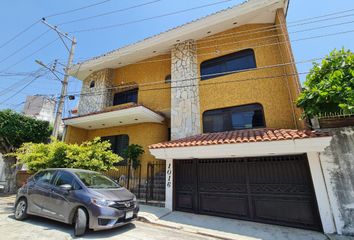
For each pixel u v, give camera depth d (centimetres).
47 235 512
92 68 1546
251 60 1070
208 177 818
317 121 691
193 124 1062
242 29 1123
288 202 661
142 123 1283
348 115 616
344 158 613
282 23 940
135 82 1444
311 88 699
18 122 1377
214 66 1159
